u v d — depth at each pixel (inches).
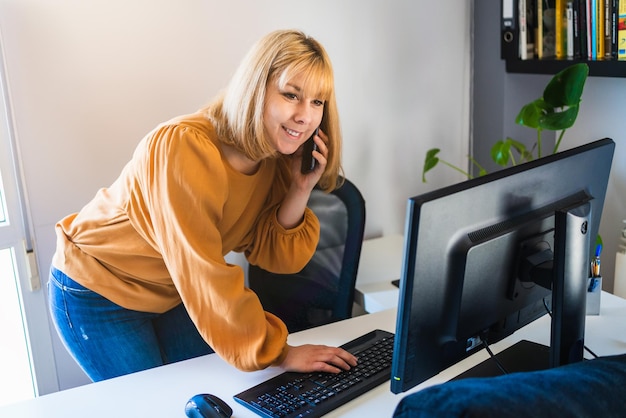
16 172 86.4
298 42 58.5
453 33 113.2
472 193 45.4
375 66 107.4
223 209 63.2
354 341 63.6
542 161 50.8
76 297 68.2
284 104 58.4
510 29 103.7
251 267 93.0
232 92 59.2
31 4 82.7
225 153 61.7
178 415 53.4
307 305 93.0
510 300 52.0
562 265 49.2
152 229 62.0
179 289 59.7
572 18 95.5
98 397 56.4
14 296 90.6
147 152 58.7
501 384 34.9
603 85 102.7
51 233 90.0
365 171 111.3
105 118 89.7
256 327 58.3
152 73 91.1
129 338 68.7
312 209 91.0
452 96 116.0
